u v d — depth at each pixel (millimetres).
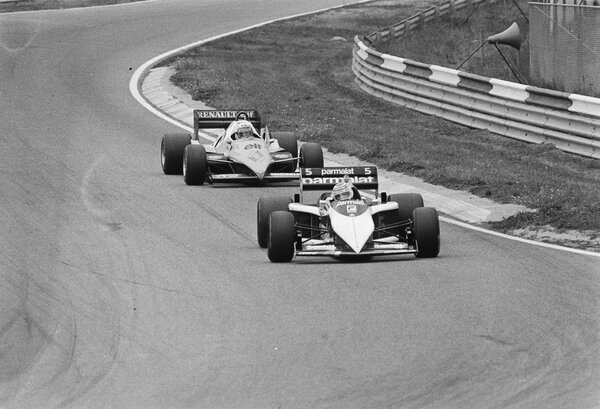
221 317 43844
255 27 174000
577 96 86875
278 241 53125
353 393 34344
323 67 144375
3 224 63688
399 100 114625
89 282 50406
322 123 102062
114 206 69188
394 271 50969
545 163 82625
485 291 46562
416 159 83125
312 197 71250
